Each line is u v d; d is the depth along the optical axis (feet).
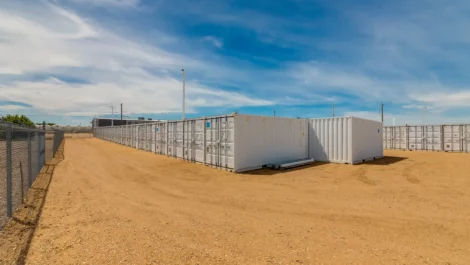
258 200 25.48
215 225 18.43
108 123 227.61
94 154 69.92
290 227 18.10
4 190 27.32
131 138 101.09
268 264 12.76
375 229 17.76
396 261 13.16
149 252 14.01
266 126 48.60
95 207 22.63
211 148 48.52
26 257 13.34
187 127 56.85
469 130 83.71
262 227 18.07
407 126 99.19
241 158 43.55
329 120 56.65
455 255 13.87
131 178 37.11
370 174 41.42
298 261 13.10
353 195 27.55
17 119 134.41
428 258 13.51
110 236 16.24
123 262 12.87
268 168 47.16
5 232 16.63
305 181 35.63
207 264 12.73
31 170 30.71
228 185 32.86
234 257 13.51
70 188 29.89
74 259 13.16
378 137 66.69
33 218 19.43
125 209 22.21
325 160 57.00
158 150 72.74
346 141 53.93
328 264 12.84
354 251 14.30
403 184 33.37
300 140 57.06
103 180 35.19
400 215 20.79
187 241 15.56
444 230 17.56
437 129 91.30
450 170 45.27
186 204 23.98
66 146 100.32
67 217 19.81
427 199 25.79
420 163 55.52
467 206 23.26
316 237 16.31
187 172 42.60
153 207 22.93
